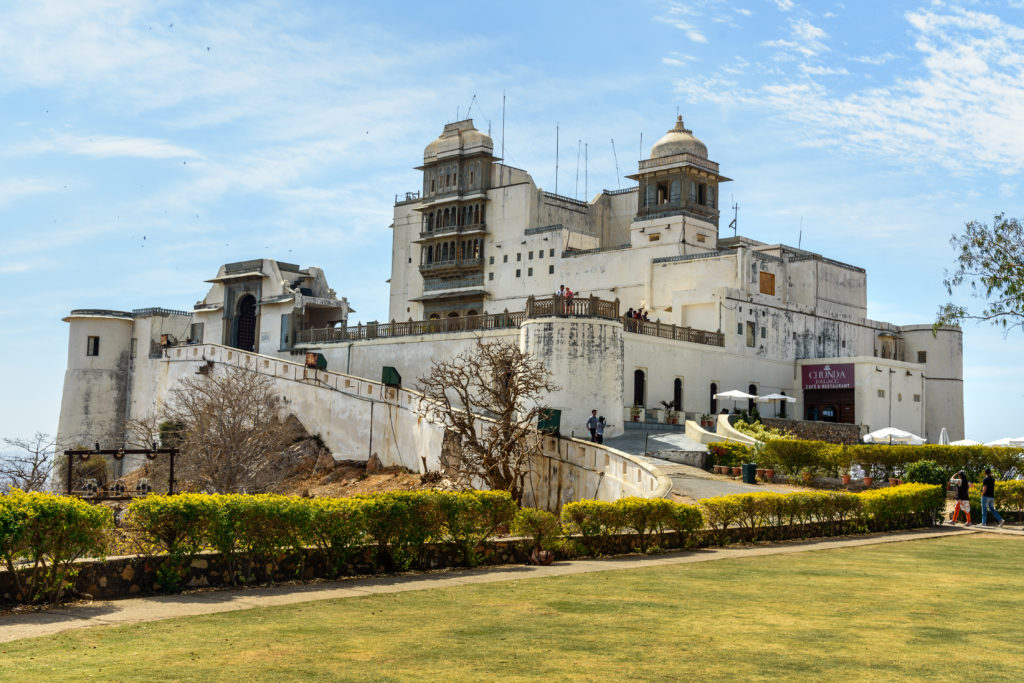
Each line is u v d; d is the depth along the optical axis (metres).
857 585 16.89
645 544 21.84
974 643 11.99
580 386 45.25
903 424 62.75
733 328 58.34
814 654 11.20
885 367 61.06
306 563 16.58
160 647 10.97
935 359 71.25
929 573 18.70
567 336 45.56
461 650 11.06
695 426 46.28
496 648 11.20
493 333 52.44
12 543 13.18
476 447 37.75
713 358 56.59
